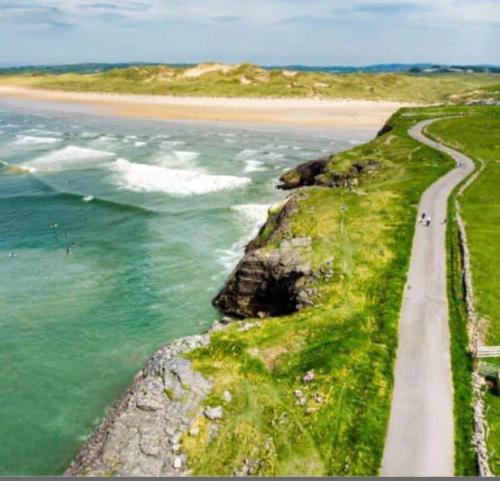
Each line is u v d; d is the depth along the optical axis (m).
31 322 42.59
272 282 42.12
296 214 50.75
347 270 39.38
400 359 29.73
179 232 60.34
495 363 29.47
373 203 52.72
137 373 35.19
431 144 77.81
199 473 23.97
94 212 66.81
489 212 50.06
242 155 102.62
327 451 24.44
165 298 46.12
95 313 43.88
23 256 54.62
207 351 31.44
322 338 31.97
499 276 37.94
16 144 114.31
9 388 35.03
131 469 24.53
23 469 28.58
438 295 35.84
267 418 26.56
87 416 32.47
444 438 24.44
